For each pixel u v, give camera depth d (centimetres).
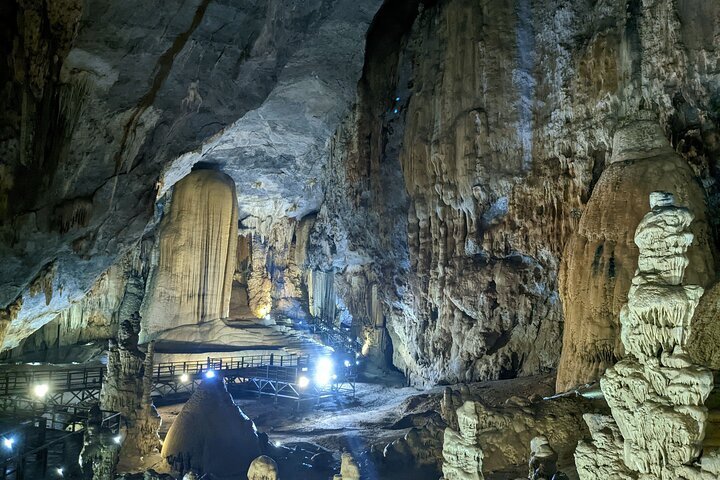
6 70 1023
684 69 1111
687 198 956
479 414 830
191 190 2416
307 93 2108
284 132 2298
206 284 2444
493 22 1571
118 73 1169
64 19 1041
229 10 1259
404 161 1819
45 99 1088
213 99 1451
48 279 1262
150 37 1166
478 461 603
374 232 2086
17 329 1396
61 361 2231
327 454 1210
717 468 437
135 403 1203
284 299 3038
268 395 2002
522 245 1494
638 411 480
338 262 2461
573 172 1377
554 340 1513
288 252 3031
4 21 1009
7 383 1605
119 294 2503
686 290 476
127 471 1128
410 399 1582
